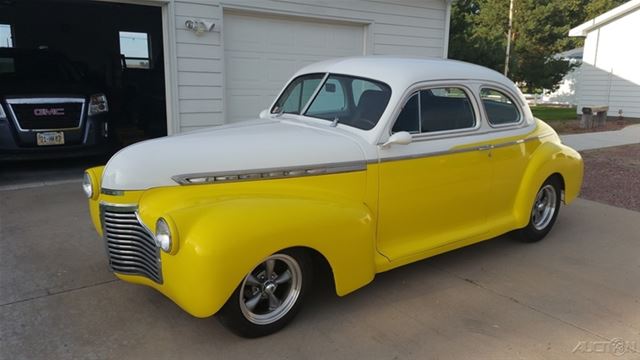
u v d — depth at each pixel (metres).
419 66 4.35
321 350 3.27
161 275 3.19
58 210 6.01
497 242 5.45
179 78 8.30
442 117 4.35
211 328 3.49
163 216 3.00
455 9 22.77
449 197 4.39
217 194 3.39
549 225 5.51
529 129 5.15
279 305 3.45
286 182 3.61
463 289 4.23
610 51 20.62
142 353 3.18
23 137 7.48
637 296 4.19
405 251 4.11
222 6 8.45
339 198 3.75
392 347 3.33
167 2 7.95
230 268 2.98
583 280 4.49
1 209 6.01
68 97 7.79
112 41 13.99
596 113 17.20
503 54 23.41
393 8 10.52
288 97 4.89
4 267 4.38
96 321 3.54
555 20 32.84
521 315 3.81
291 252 3.35
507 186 4.89
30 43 13.34
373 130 3.94
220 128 4.27
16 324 3.46
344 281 3.55
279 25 9.23
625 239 5.63
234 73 8.95
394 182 4.00
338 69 4.52
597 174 9.20
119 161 3.44
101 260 4.58
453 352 3.29
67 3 12.72
